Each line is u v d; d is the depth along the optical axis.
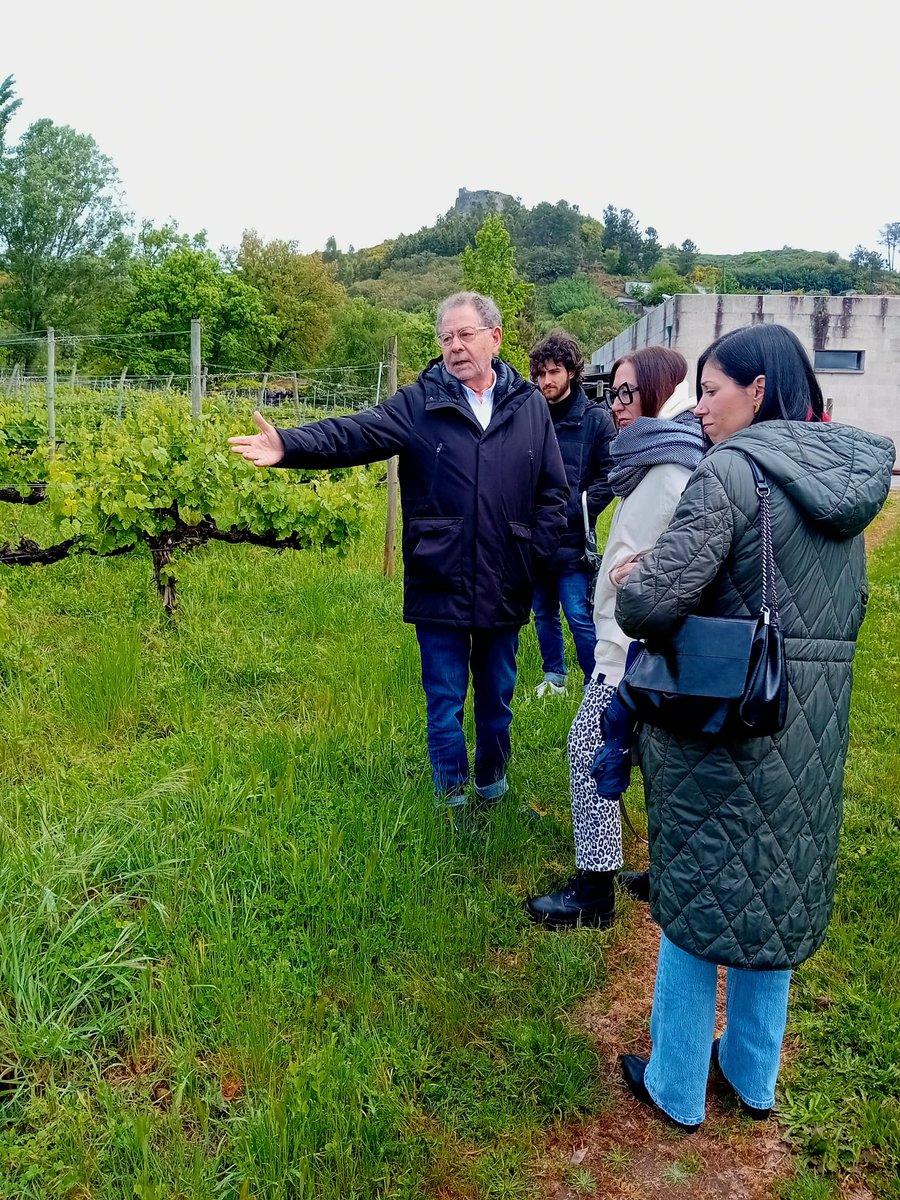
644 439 2.86
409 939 3.10
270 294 66.31
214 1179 2.20
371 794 3.98
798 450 2.06
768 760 2.10
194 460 6.52
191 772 3.98
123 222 59.16
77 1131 2.28
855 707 5.53
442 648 3.68
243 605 6.86
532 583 3.74
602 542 8.88
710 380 2.26
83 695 4.77
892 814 4.18
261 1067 2.52
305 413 18.47
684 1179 2.34
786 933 2.17
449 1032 2.72
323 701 5.02
